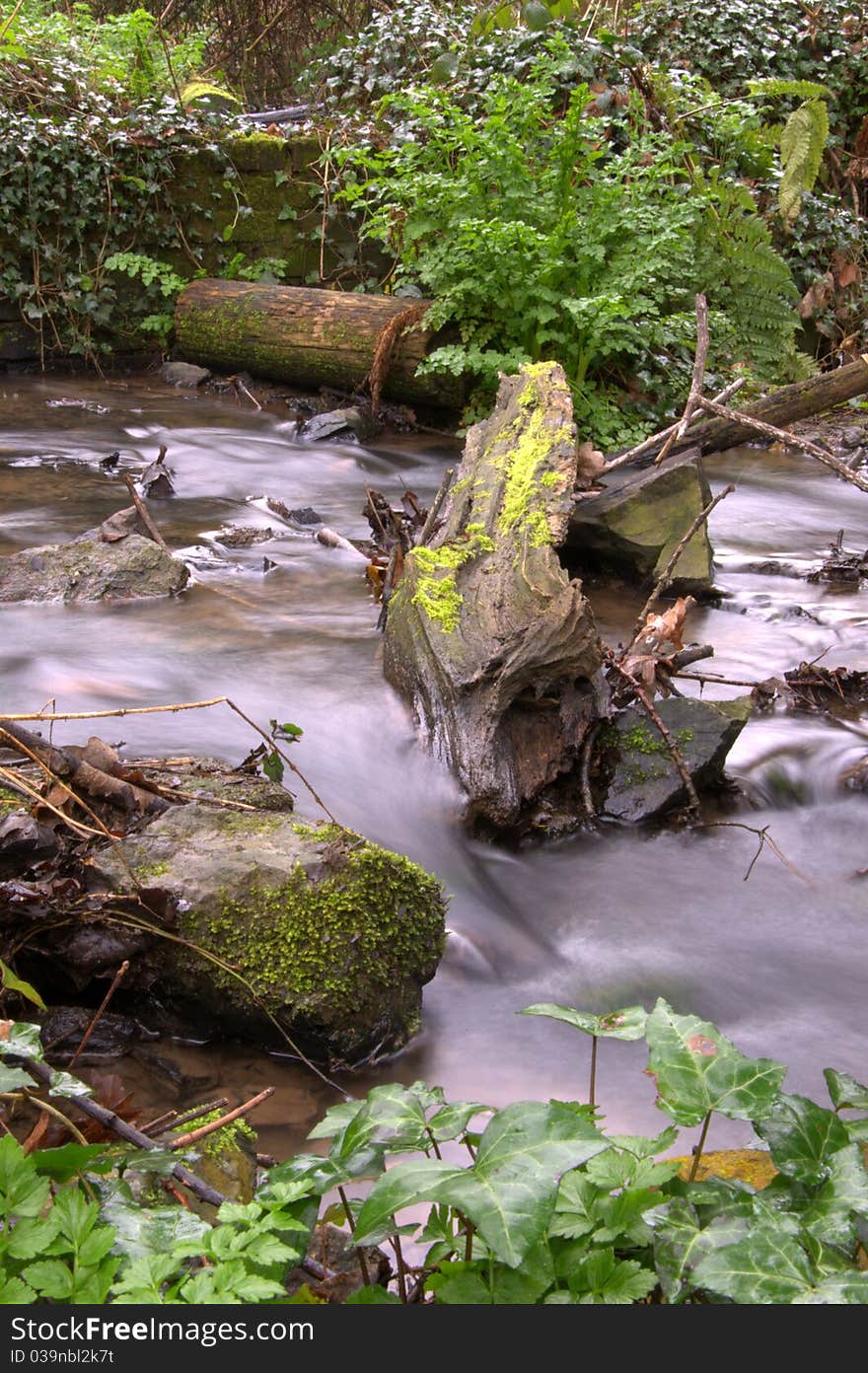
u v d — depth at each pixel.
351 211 11.59
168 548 7.02
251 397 11.17
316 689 5.14
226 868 3.18
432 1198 1.54
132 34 13.74
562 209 9.62
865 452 9.80
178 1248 1.61
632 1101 2.94
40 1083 2.51
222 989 3.03
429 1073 3.06
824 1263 1.60
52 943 3.06
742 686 5.52
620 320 10.09
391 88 12.67
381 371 10.16
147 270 11.72
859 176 13.55
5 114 11.21
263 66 19.08
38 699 4.92
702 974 3.54
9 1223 1.61
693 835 4.36
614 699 4.70
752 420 6.20
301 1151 2.71
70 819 3.28
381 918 3.16
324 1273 2.01
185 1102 2.88
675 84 11.78
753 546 7.82
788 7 13.61
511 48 11.98
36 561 6.38
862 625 6.38
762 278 11.15
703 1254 1.62
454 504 5.64
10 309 11.62
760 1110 1.72
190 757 4.25
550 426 5.77
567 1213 1.67
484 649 4.45
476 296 9.82
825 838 4.45
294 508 8.29
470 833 4.19
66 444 9.44
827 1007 3.41
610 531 6.70
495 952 3.61
